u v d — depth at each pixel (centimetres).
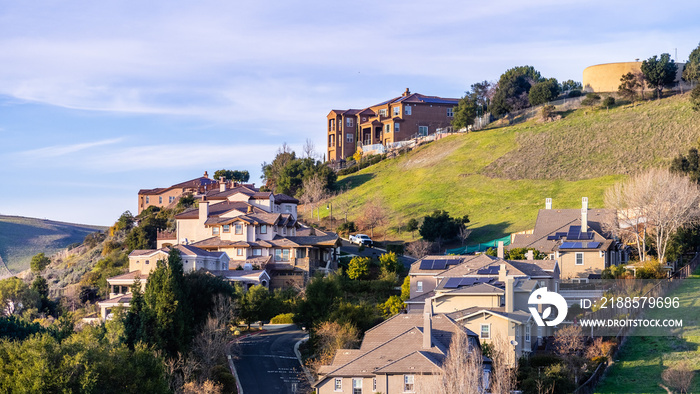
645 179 9675
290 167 16388
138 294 7012
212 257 9956
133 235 12394
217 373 6391
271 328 8325
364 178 16475
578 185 13600
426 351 5738
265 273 9869
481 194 14200
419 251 11638
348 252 11906
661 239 9131
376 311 7981
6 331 6125
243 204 12144
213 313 7369
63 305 10012
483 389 5212
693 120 14875
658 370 6531
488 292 6919
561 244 9181
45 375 4716
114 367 5050
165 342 6631
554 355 6512
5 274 16050
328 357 6375
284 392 6156
